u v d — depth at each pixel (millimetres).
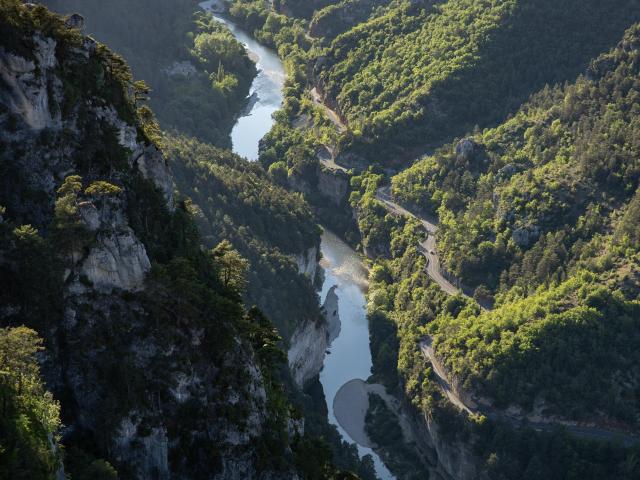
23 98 139750
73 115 146000
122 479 126000
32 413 108062
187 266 141250
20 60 138875
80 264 130625
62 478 109188
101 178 146000
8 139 139875
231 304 138375
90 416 127938
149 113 171875
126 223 135625
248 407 134000
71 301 129875
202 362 132625
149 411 127938
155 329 131375
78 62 150875
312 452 152750
